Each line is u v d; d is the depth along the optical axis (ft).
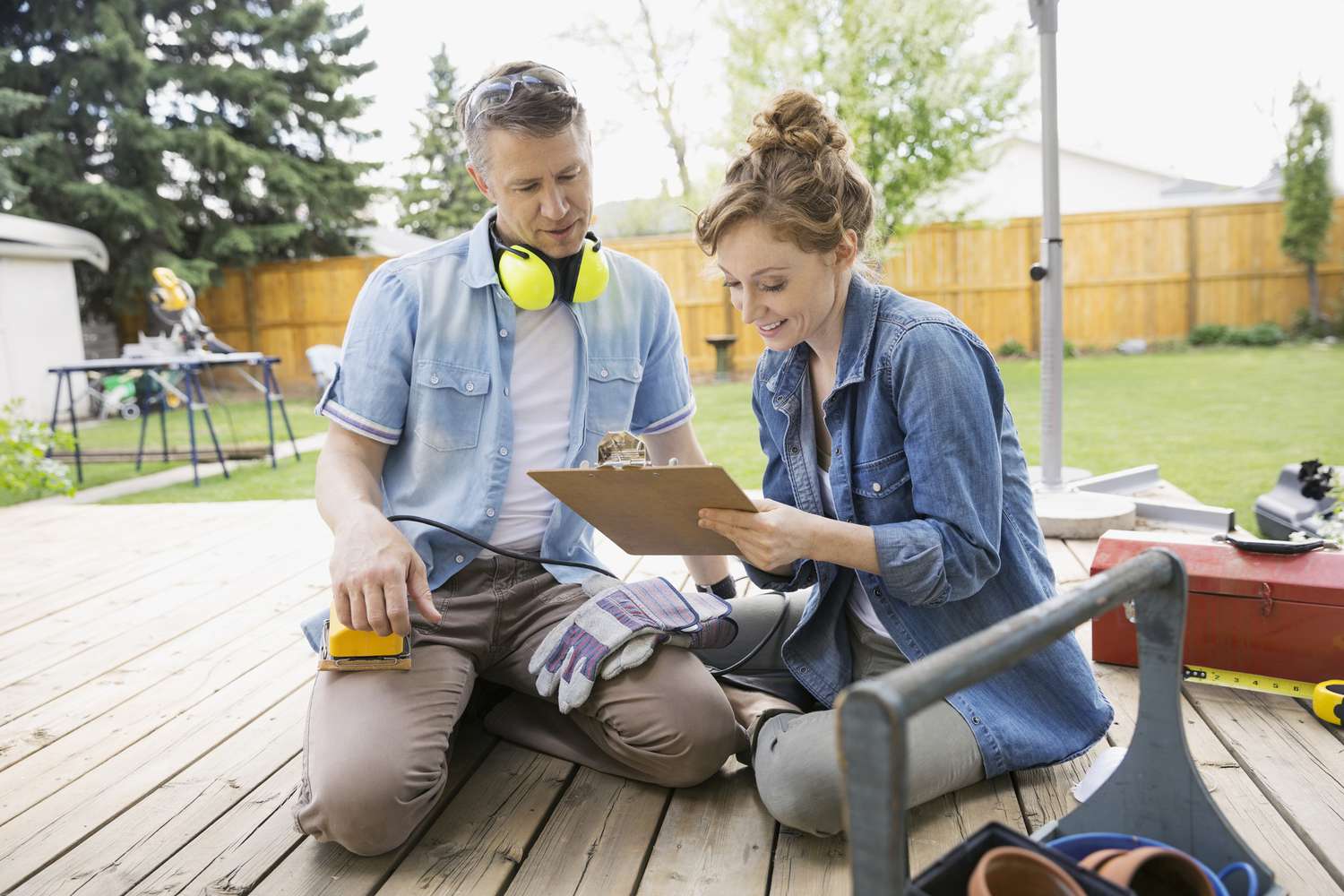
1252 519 12.69
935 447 4.69
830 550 4.58
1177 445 18.13
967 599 5.10
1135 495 12.24
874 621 5.38
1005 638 2.64
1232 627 6.42
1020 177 62.08
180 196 46.42
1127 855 3.25
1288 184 37.78
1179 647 3.45
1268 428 19.45
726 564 6.57
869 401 4.95
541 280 5.38
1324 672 6.20
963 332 4.87
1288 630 6.26
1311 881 4.30
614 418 6.08
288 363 42.86
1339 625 6.13
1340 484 9.07
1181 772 3.52
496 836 4.97
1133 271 37.63
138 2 46.62
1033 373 31.89
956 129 30.71
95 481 20.42
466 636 5.65
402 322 5.57
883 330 4.92
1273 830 4.74
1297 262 37.29
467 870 4.67
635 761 5.33
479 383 5.66
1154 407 23.15
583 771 5.68
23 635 8.48
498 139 5.09
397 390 5.57
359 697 5.00
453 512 5.65
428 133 84.28
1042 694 5.27
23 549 11.78
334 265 41.98
